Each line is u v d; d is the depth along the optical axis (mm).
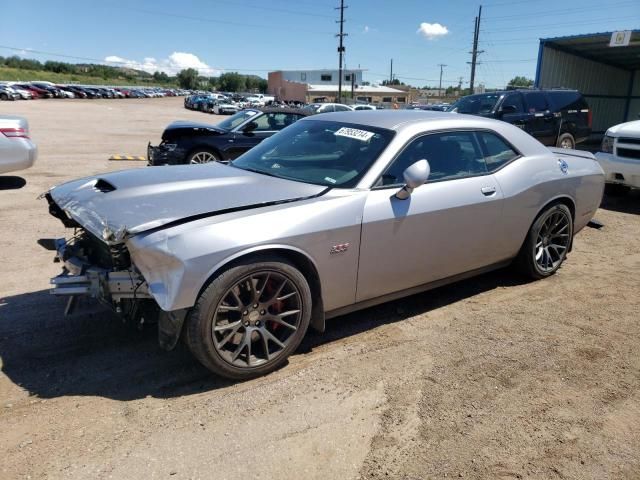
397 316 4051
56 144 15812
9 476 2285
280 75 103000
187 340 2848
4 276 4590
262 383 3076
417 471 2406
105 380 3059
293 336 3199
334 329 3807
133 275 2906
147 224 2781
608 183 8594
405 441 2607
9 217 6602
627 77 21844
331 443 2578
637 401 3002
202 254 2719
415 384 3102
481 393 3027
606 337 3768
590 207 5141
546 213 4621
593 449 2592
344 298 3439
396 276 3645
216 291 2803
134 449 2480
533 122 11695
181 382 3061
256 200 3158
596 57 19656
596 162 5266
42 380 3037
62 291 2955
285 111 9836
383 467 2428
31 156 8695
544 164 4586
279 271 3027
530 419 2807
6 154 8406
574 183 4828
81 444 2506
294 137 4195
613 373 3289
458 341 3652
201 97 51156
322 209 3186
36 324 3705
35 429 2604
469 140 4137
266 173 3771
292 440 2588
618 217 7684
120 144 16422
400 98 94188
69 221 3779
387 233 3459
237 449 2510
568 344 3648
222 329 2902
